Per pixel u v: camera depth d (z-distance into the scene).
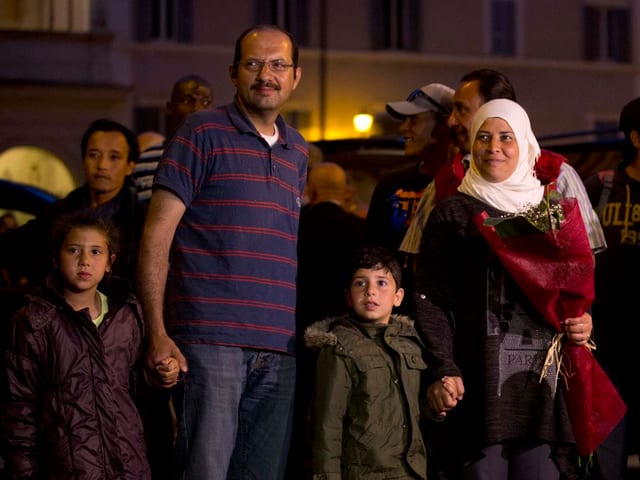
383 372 6.81
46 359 6.53
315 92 36.03
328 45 36.12
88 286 6.67
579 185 7.14
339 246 8.62
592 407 6.79
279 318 6.80
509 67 37.28
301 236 8.73
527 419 6.70
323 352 6.88
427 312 6.84
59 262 6.68
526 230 6.61
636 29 38.06
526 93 37.53
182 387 6.76
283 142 6.91
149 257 6.61
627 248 7.82
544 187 6.89
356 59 36.25
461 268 6.81
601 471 7.73
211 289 6.70
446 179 7.27
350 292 7.02
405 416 6.80
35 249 8.77
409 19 36.66
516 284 6.71
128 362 6.73
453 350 6.83
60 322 6.56
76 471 6.45
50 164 34.94
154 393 6.97
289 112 36.03
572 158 10.92
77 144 34.94
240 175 6.74
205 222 6.73
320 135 35.91
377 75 36.41
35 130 34.69
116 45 35.16
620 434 7.79
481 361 6.70
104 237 6.75
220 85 35.81
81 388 6.52
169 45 35.47
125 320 6.74
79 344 6.56
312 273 8.64
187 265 6.74
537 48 37.50
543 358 6.70
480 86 7.50
